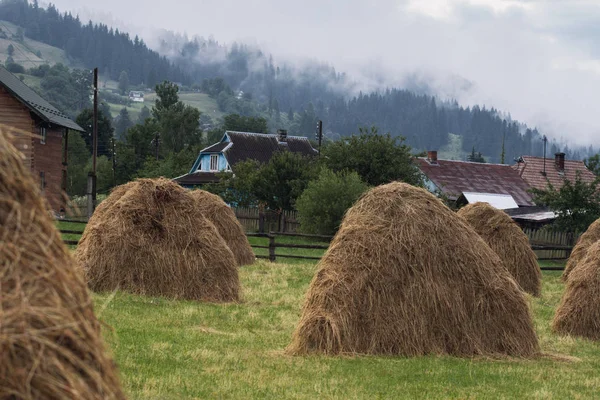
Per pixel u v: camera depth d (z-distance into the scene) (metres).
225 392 9.13
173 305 16.14
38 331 4.01
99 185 83.06
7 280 4.11
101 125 114.88
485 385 10.41
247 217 48.59
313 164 54.94
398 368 11.09
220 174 55.06
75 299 4.41
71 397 3.98
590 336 15.54
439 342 12.34
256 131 144.38
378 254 12.43
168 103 125.56
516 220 55.56
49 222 4.54
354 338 12.05
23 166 4.50
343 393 9.45
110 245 17.20
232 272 18.06
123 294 16.70
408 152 52.09
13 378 3.83
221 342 12.47
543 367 11.99
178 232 17.67
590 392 10.46
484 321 12.70
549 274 33.19
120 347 11.27
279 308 16.95
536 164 83.69
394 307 12.22
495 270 13.21
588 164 49.62
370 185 50.25
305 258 30.45
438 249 12.67
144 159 93.62
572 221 43.53
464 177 78.06
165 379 9.52
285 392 9.33
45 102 53.16
